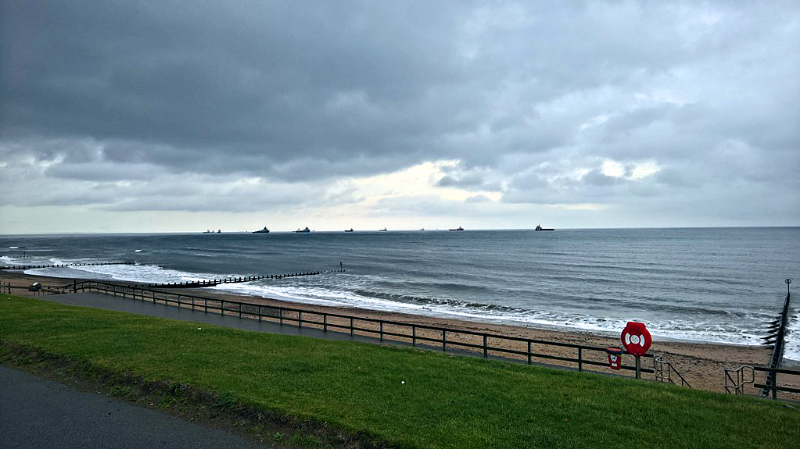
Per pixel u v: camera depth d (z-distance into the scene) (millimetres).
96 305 25188
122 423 8180
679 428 7977
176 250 145750
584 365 21000
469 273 68250
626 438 7543
